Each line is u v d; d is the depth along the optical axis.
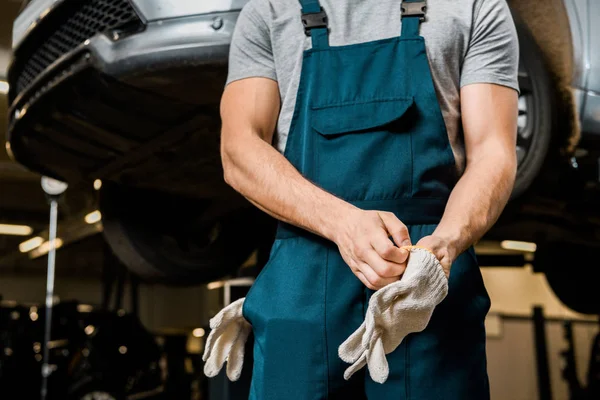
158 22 1.74
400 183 0.98
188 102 1.89
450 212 0.94
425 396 0.93
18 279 10.01
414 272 0.81
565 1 1.96
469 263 1.00
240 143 1.04
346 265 0.96
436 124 1.00
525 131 1.91
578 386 5.47
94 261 8.59
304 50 1.06
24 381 5.40
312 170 1.00
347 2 1.07
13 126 2.25
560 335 6.77
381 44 1.03
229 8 1.70
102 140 2.20
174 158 2.24
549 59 2.02
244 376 2.39
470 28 1.06
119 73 1.77
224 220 2.96
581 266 3.20
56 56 2.00
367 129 0.99
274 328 0.96
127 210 2.80
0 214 9.07
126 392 5.40
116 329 5.57
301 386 0.94
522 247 3.90
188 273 2.85
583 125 1.95
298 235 1.01
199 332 6.21
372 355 0.82
